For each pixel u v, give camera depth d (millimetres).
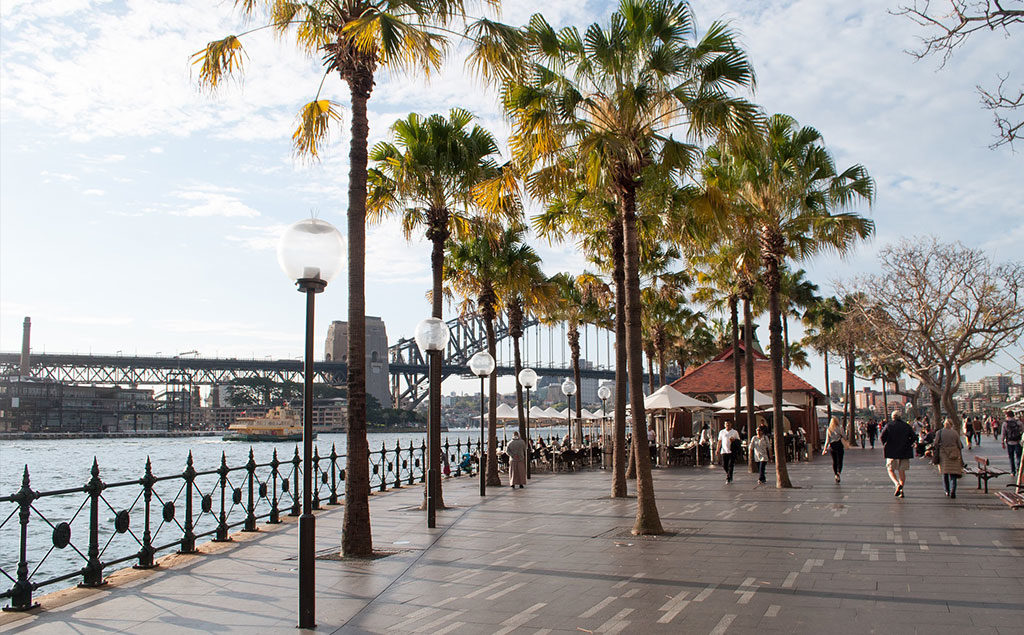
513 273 23109
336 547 11141
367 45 9992
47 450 109062
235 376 182125
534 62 12773
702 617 6824
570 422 34156
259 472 42656
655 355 45125
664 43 12703
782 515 13984
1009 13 8789
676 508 15555
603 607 7289
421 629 6684
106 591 8273
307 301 7602
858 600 7320
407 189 17047
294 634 6582
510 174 13859
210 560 10102
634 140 13008
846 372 51312
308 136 12086
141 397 199750
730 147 13086
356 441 10523
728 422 22344
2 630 6746
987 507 14680
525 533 12414
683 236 15750
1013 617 6602
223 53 10953
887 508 14742
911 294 27812
